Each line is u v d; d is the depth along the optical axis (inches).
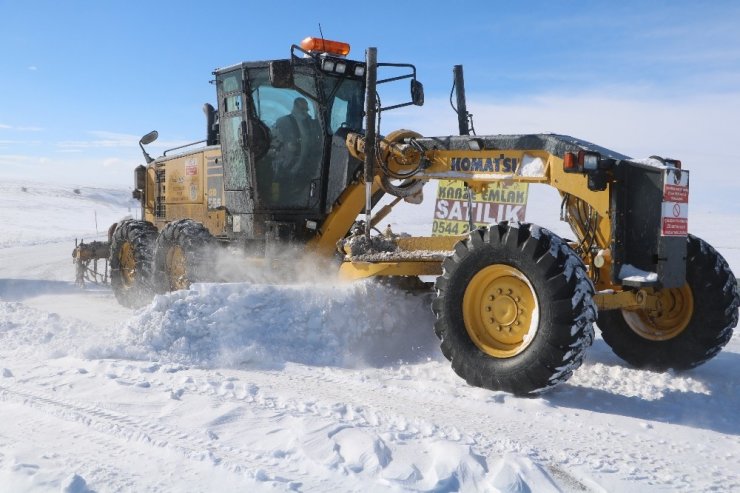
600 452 131.5
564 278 159.8
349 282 232.7
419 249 235.9
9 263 649.6
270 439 128.3
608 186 177.6
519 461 121.0
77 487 104.6
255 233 281.7
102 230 1454.2
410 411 154.6
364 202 277.4
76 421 138.3
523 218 331.6
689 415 158.9
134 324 205.5
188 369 186.1
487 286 178.2
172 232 285.9
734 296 192.9
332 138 276.8
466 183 214.5
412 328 224.7
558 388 179.8
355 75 279.6
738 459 130.4
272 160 279.4
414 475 113.3
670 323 200.7
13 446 124.5
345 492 106.3
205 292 211.5
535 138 191.5
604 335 212.5
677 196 169.0
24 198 3038.9
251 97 275.0
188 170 340.5
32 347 203.9
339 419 142.9
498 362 171.0
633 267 171.8
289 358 204.1
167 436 129.1
